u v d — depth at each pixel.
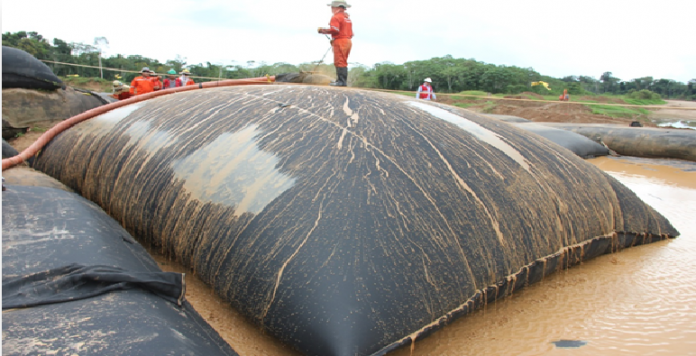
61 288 1.90
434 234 2.21
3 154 4.51
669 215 4.34
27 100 7.77
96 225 2.67
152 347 1.58
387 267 2.04
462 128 2.97
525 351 2.17
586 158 8.23
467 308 2.26
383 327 1.96
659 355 2.15
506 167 2.72
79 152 3.91
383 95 3.47
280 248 2.16
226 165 2.68
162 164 3.04
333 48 7.27
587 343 2.23
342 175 2.34
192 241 2.66
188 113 3.34
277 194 2.35
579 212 2.90
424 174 2.43
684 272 2.98
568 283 2.81
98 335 1.59
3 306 1.72
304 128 2.75
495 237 2.40
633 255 3.24
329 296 1.96
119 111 4.06
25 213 2.60
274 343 2.21
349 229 2.10
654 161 7.98
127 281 1.98
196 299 2.59
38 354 1.45
